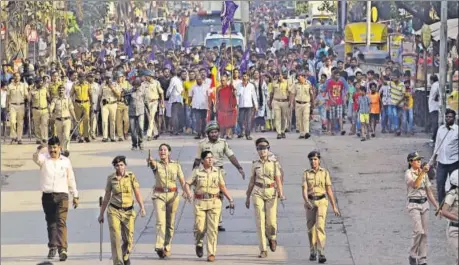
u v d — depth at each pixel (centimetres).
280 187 1906
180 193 2486
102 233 1934
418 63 3984
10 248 1925
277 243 2006
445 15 2933
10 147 3278
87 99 3456
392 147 3278
